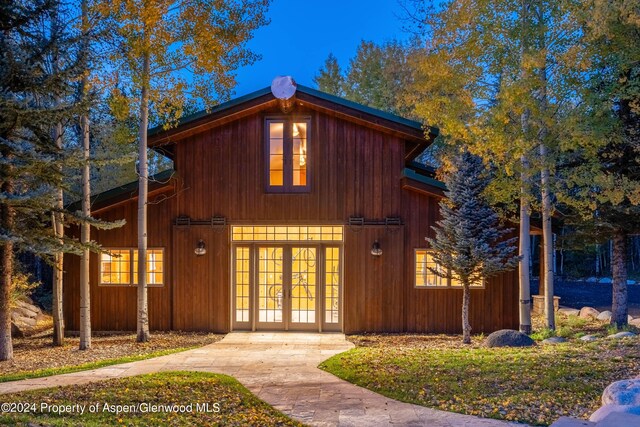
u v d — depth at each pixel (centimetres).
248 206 1329
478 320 1299
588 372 735
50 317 1670
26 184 919
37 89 843
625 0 874
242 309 1341
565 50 1023
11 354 979
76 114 888
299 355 1022
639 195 1038
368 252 1318
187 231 1335
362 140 1328
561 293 2409
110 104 1076
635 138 1104
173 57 1134
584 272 3369
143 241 1184
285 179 1330
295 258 1339
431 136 1302
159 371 851
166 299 1338
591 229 1312
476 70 1066
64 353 1056
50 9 873
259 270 1341
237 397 700
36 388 727
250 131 1337
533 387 688
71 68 845
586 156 1092
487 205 1171
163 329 1331
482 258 1103
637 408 467
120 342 1183
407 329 1309
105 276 1351
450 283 1312
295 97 1287
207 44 1109
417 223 1318
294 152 1338
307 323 1329
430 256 1313
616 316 1278
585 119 1006
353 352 1025
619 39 1001
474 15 1034
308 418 612
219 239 1329
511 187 1090
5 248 956
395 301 1312
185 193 1338
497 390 691
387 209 1320
